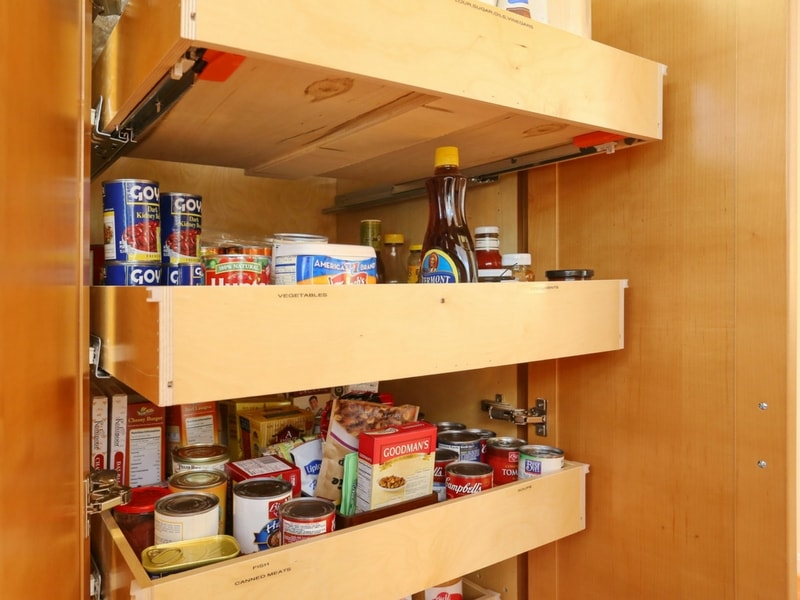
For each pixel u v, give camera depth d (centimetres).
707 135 88
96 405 90
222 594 62
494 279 97
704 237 89
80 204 59
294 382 60
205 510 70
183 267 76
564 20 85
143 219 71
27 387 34
